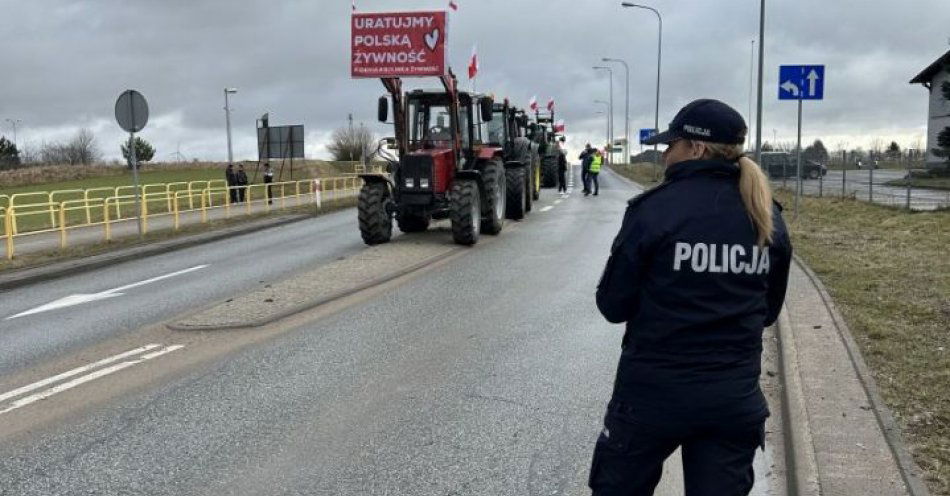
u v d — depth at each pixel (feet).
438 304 29.73
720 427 8.27
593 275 35.94
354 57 48.62
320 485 14.15
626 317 8.84
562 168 106.01
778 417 16.75
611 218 63.72
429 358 22.30
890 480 12.57
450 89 48.70
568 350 23.04
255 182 134.10
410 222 54.60
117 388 20.07
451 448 15.75
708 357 8.23
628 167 222.48
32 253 50.83
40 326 29.14
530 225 58.59
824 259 35.86
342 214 81.00
